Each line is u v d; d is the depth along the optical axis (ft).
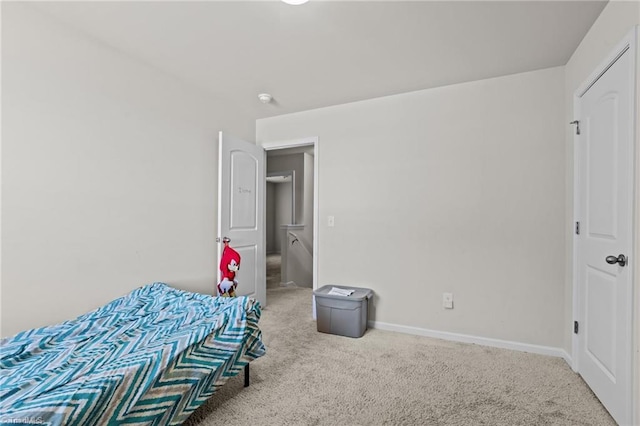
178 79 9.14
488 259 8.76
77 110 6.83
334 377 6.89
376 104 10.39
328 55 7.75
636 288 4.79
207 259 10.09
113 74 7.52
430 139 9.55
